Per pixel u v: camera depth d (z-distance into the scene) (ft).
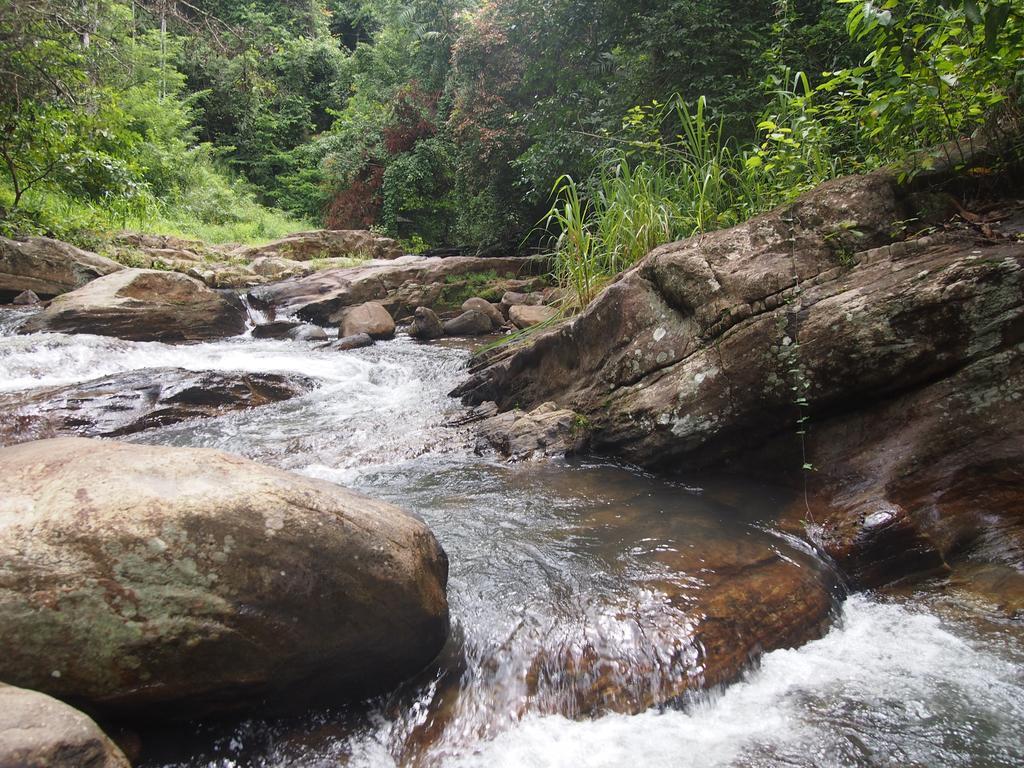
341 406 19.51
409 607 6.72
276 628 6.09
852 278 11.12
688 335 12.71
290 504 6.53
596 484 12.30
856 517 9.77
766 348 11.26
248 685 6.06
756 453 11.78
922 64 10.80
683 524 10.32
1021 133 11.03
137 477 6.38
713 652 7.45
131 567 5.72
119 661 5.57
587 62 31.07
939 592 8.73
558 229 46.98
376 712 6.70
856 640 8.02
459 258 40.42
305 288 36.01
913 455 9.97
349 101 84.53
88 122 37.47
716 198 17.34
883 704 6.89
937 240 10.98
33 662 5.33
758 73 23.66
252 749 6.16
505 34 39.86
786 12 22.63
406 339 31.32
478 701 6.86
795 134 15.71
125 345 23.44
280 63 89.81
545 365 16.37
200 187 60.08
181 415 17.92
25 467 6.45
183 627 5.75
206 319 29.48
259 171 84.53
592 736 6.51
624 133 26.58
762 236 12.43
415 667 7.02
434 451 14.94
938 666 7.42
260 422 17.79
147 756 5.88
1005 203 11.19
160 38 67.21
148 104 57.57
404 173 66.03
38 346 21.20
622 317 14.01
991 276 9.44
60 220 35.24
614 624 7.74
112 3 51.98
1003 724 6.55
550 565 9.12
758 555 9.27
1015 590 8.38
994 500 9.30
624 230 18.19
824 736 6.50
